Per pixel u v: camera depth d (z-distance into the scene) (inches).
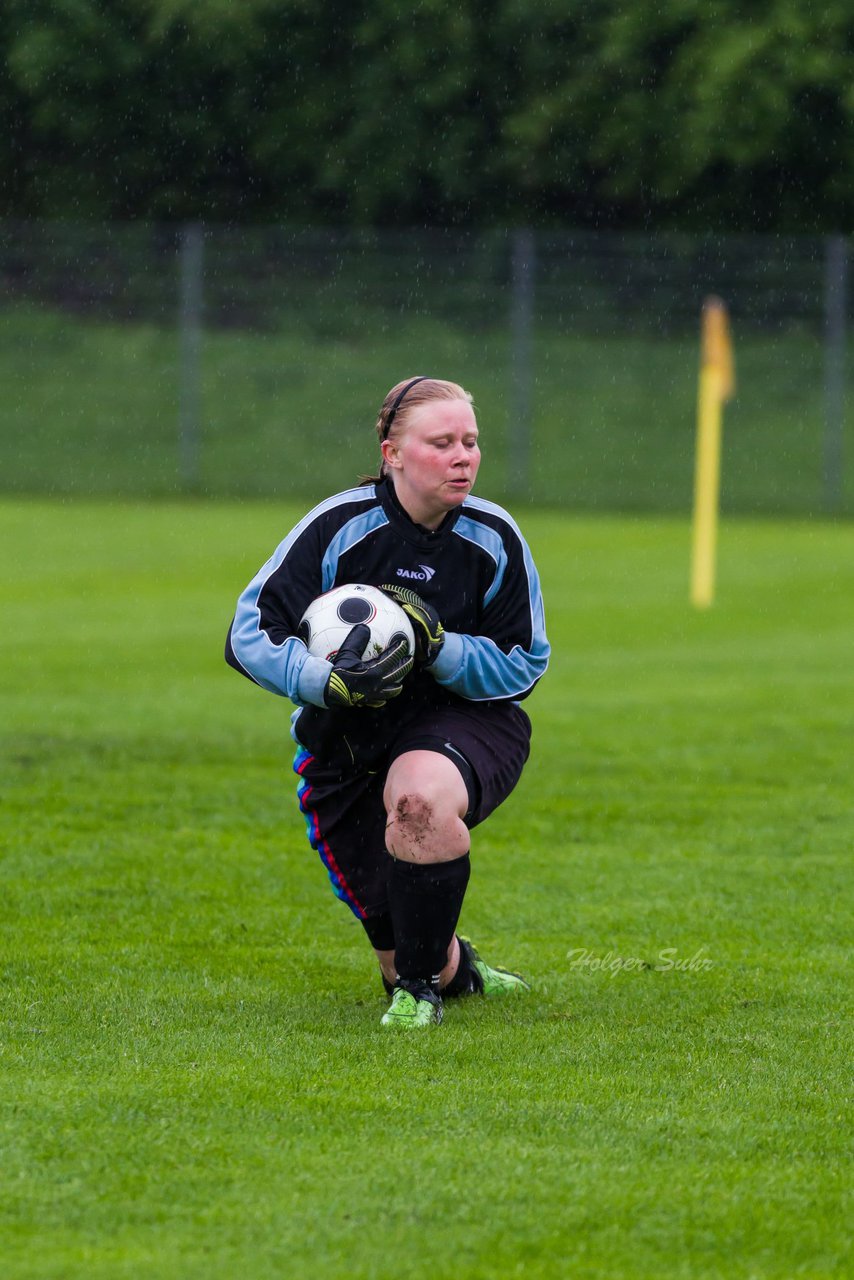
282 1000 612.7
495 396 3956.7
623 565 2650.1
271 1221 389.7
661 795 1087.0
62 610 2055.9
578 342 4052.7
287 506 3489.2
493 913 782.5
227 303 4190.5
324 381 4001.0
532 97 4744.1
